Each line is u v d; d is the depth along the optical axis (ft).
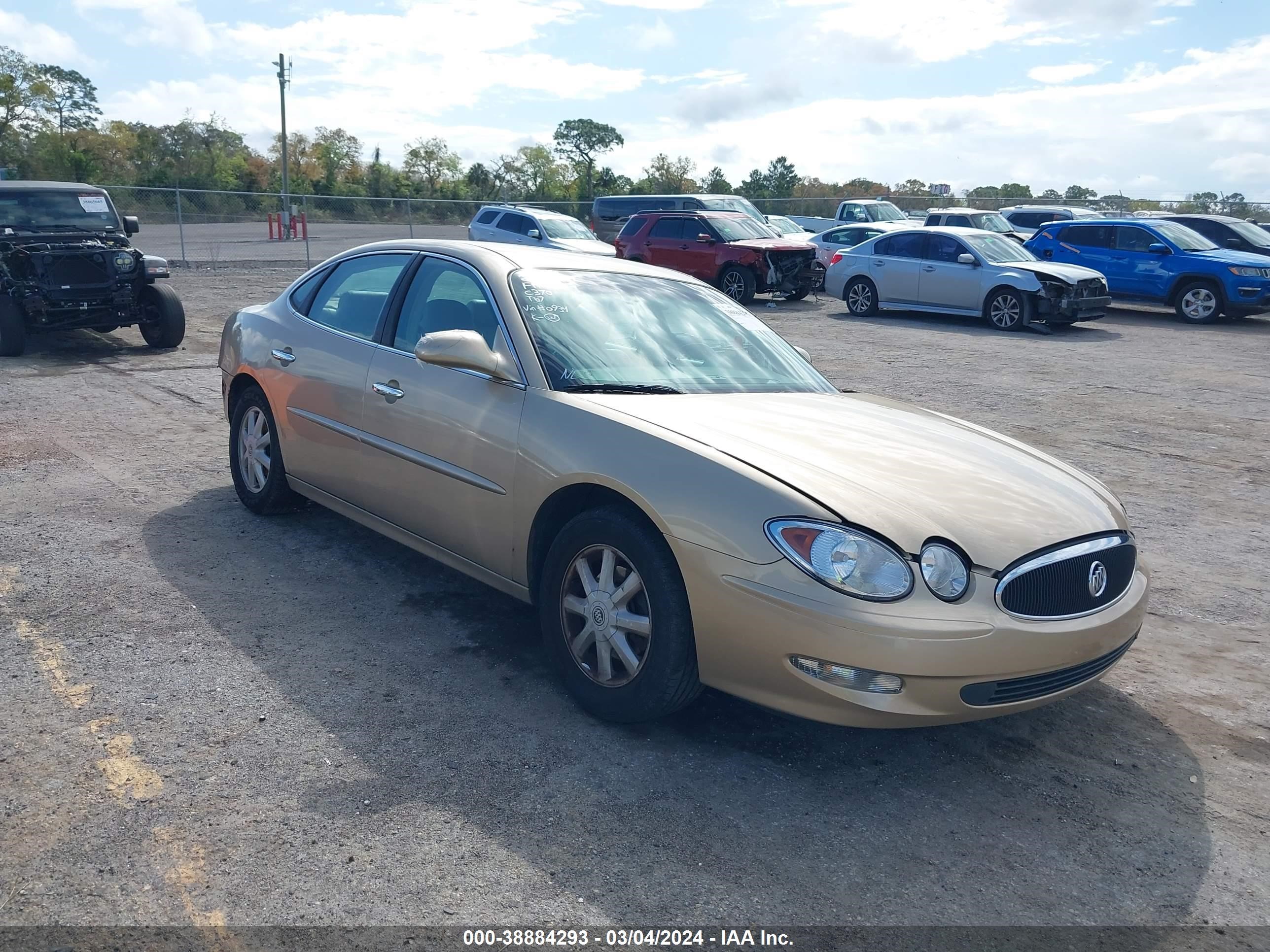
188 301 58.59
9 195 38.58
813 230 114.62
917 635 9.64
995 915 8.77
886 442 12.14
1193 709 13.10
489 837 9.41
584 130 255.29
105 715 11.25
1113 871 9.52
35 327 37.47
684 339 14.48
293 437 16.69
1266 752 12.02
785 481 10.42
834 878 9.14
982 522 10.57
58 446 23.43
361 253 16.69
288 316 17.34
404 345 14.69
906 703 9.78
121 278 37.96
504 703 12.09
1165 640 15.39
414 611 14.70
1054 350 47.24
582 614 11.75
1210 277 58.80
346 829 9.38
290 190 223.51
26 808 9.45
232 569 15.96
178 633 13.51
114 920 8.03
